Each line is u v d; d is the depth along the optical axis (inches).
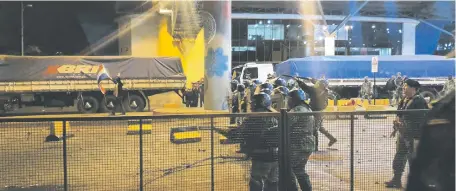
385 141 503.2
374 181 505.4
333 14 4532.5
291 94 465.4
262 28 4591.5
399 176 490.9
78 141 527.5
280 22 4598.9
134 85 1872.5
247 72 2549.2
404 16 4662.9
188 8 2386.8
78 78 1812.3
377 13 4613.7
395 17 4638.3
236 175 463.8
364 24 4694.9
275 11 4505.4
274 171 416.2
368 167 506.3
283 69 2588.6
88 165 522.0
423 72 2576.3
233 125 440.5
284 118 415.8
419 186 177.2
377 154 503.8
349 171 507.2
